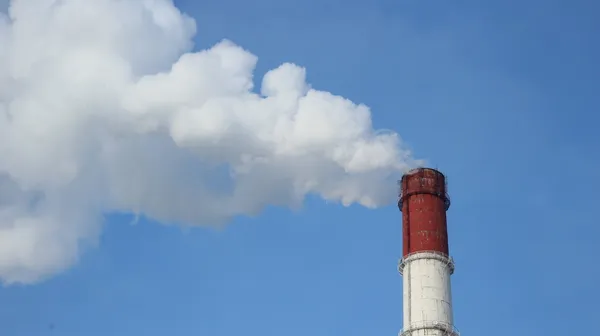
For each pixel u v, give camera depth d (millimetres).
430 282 91312
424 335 87750
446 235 96375
